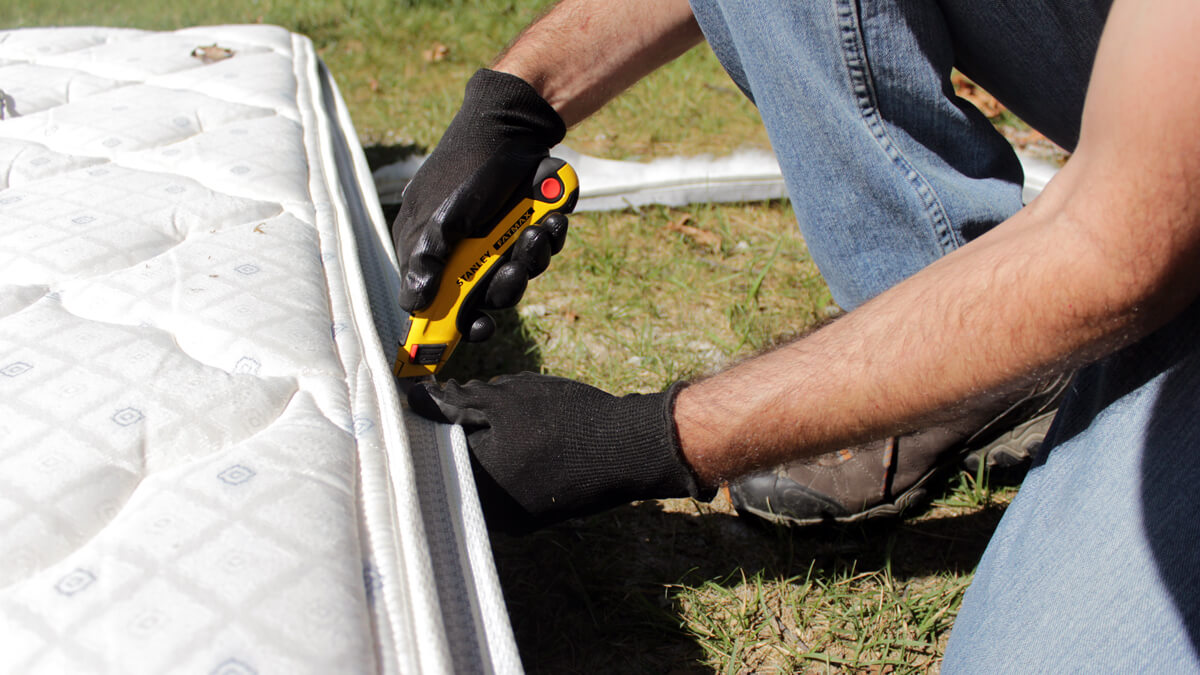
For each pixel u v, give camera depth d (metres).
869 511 1.37
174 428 0.86
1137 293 0.69
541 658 1.20
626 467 0.96
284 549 0.72
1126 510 0.85
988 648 0.93
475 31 3.63
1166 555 0.81
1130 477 0.86
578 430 0.98
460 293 1.09
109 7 4.11
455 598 0.81
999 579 0.96
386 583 0.74
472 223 1.09
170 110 1.62
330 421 0.90
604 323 1.89
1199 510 0.80
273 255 1.17
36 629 0.65
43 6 4.13
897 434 0.87
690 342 1.84
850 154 1.18
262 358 0.98
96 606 0.67
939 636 1.25
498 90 1.13
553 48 1.22
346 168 1.64
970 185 1.21
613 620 1.25
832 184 1.21
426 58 3.34
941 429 1.34
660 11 1.24
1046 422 1.40
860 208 1.22
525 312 1.93
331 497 0.79
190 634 0.65
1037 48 1.08
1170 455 0.83
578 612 1.26
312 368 0.98
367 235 1.43
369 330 1.08
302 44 2.13
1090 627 0.85
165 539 0.72
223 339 0.99
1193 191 0.64
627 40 1.25
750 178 2.35
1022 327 0.74
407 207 1.16
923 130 1.18
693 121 2.81
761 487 1.36
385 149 2.58
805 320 1.91
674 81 3.04
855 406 0.84
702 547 1.38
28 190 1.31
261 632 0.65
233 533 0.73
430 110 2.89
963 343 0.76
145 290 1.07
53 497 0.77
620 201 2.30
